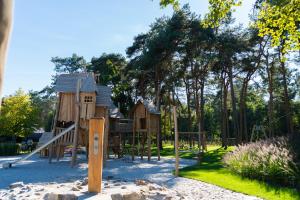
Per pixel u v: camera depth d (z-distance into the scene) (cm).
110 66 4234
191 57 3516
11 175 1462
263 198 967
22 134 3575
